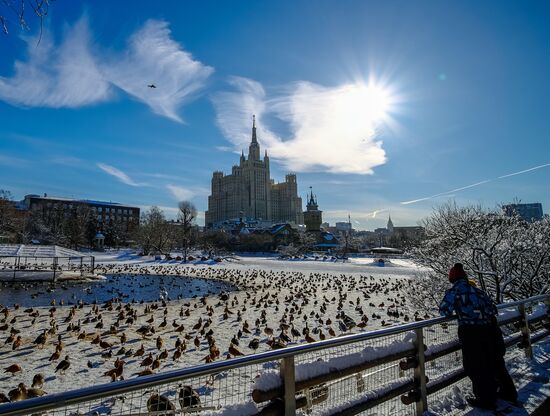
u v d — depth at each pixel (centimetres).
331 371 327
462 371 502
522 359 633
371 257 10144
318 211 13025
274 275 4819
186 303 2470
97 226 9781
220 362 257
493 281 1458
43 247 4181
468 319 468
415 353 432
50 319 1867
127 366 1116
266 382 286
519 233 1499
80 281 3931
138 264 6425
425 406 429
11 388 929
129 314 1958
